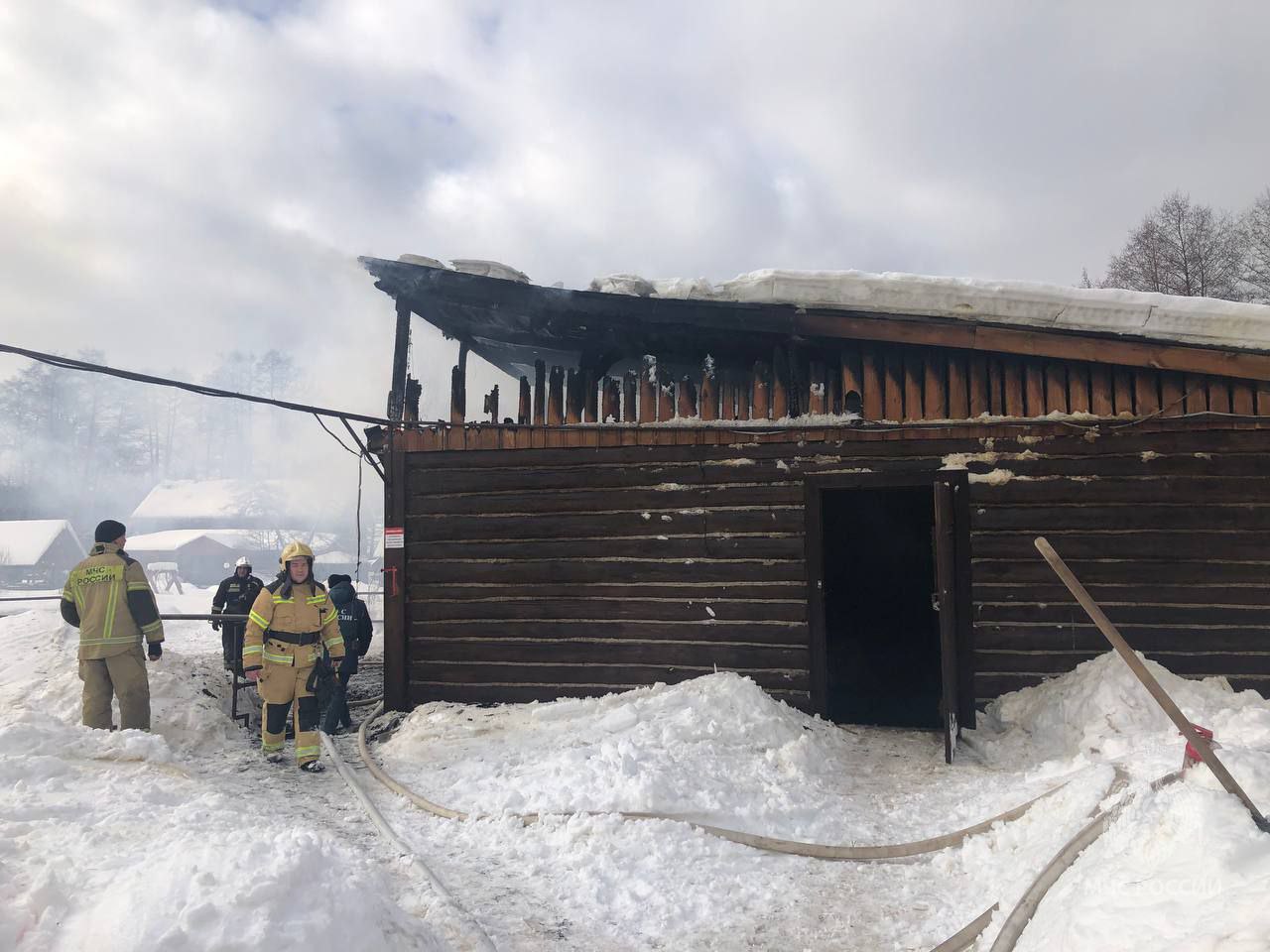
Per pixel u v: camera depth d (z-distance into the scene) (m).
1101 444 6.93
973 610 6.99
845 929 3.67
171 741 6.61
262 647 6.35
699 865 4.28
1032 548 6.96
